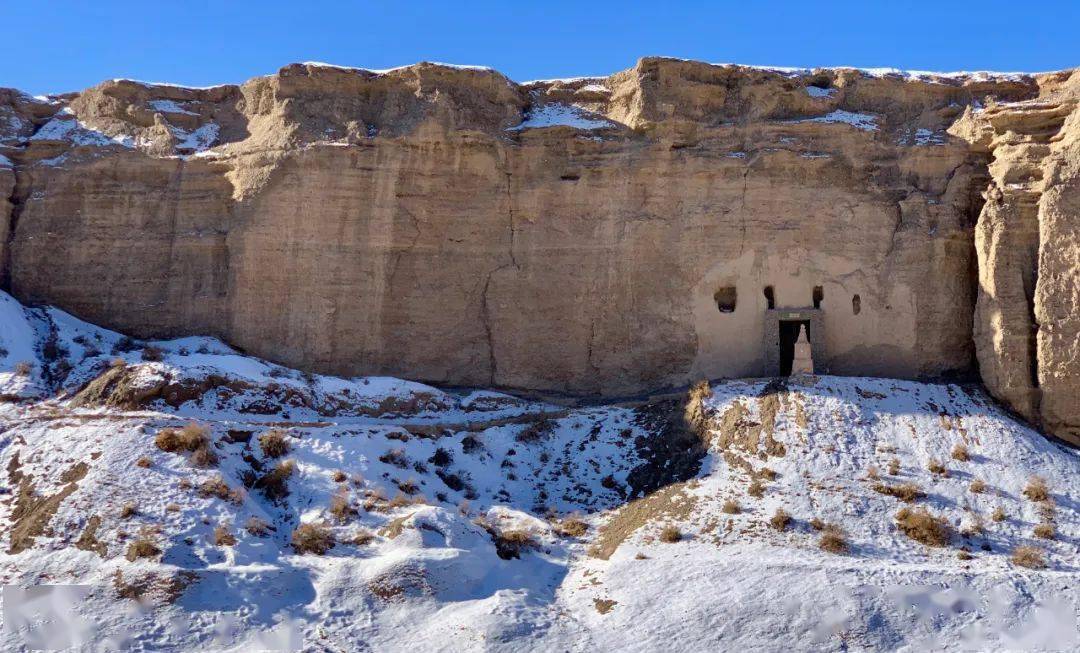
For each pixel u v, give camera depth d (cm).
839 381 4103
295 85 4859
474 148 4709
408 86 4853
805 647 2856
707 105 4816
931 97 4806
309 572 3088
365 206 4644
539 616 2988
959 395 4106
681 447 3853
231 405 4012
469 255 4688
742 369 4475
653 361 4531
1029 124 4459
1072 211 4109
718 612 2956
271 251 4609
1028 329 4125
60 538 3111
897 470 3619
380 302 4597
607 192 4684
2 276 4791
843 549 3198
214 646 2808
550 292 4638
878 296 4472
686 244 4588
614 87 4941
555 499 3747
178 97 5125
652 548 3256
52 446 3497
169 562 3019
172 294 4703
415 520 3256
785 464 3641
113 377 4006
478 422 4156
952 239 4447
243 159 4731
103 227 4809
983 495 3525
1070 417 3994
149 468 3378
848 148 4638
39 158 4962
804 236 4559
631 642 2889
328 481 3522
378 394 4316
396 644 2869
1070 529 3384
